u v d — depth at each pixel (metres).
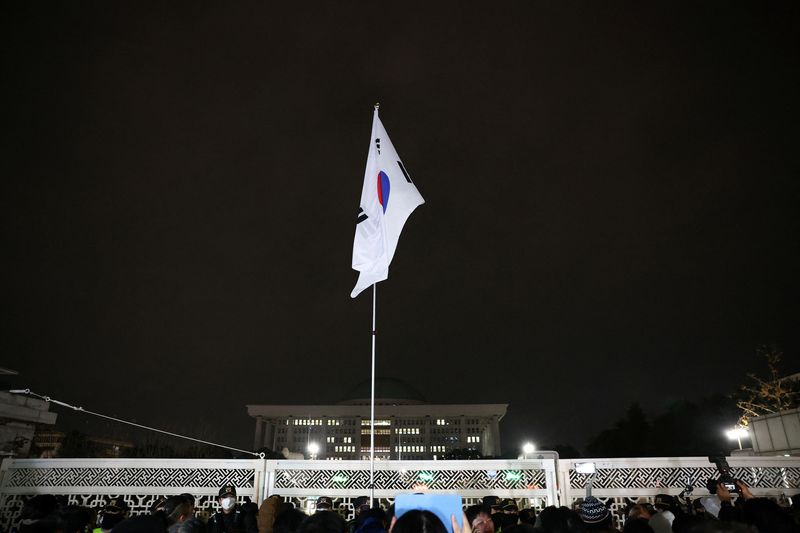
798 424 24.02
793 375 44.72
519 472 12.80
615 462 12.72
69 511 7.39
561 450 96.12
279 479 12.97
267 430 152.12
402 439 150.62
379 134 13.99
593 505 7.26
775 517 5.72
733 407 73.31
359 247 13.34
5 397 35.53
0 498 12.70
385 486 12.81
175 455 52.44
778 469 12.49
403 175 13.30
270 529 8.38
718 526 4.15
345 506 12.62
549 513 5.95
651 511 9.46
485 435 150.75
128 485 12.91
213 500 12.88
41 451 38.50
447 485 12.77
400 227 12.80
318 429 150.38
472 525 7.18
